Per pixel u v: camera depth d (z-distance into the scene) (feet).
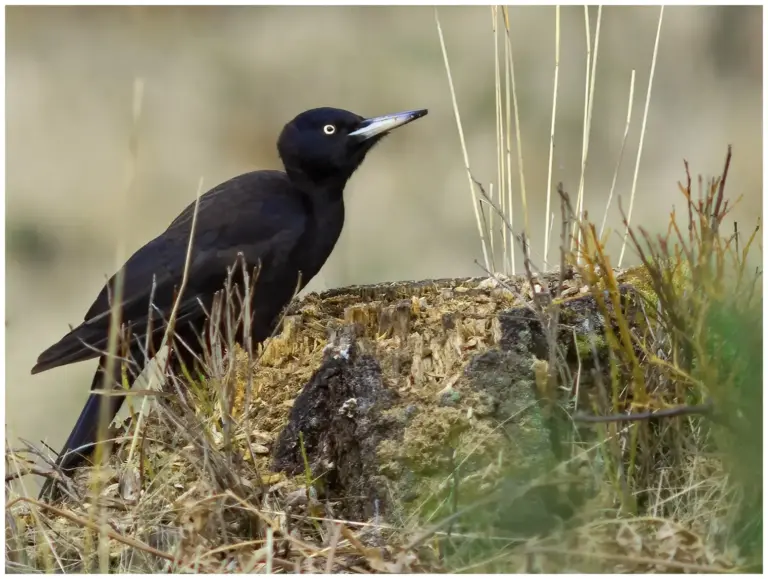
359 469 26.94
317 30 80.23
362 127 36.81
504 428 26.09
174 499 26.73
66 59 79.30
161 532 25.72
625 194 61.72
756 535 23.71
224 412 26.35
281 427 29.01
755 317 24.62
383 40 78.48
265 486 26.63
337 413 27.50
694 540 23.18
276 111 76.07
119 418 34.78
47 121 74.02
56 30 81.30
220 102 76.64
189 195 69.82
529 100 70.28
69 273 63.05
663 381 26.48
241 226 34.88
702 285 25.38
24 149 71.20
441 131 71.10
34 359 54.19
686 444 25.93
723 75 71.72
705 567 22.33
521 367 26.43
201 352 33.94
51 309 60.70
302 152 36.50
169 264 34.04
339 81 76.54
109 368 26.63
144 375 31.07
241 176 37.19
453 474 25.77
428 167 68.69
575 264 26.45
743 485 23.86
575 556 23.06
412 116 36.99
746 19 72.33
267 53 79.20
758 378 23.81
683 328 25.48
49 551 26.21
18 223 65.36
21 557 25.99
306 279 36.86
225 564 24.20
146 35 81.35
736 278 26.03
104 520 25.02
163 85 77.77
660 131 68.03
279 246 35.12
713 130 67.72
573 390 26.81
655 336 27.07
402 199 66.33
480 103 71.92
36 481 31.09
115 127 74.54
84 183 69.41
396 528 25.46
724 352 25.13
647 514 24.81
